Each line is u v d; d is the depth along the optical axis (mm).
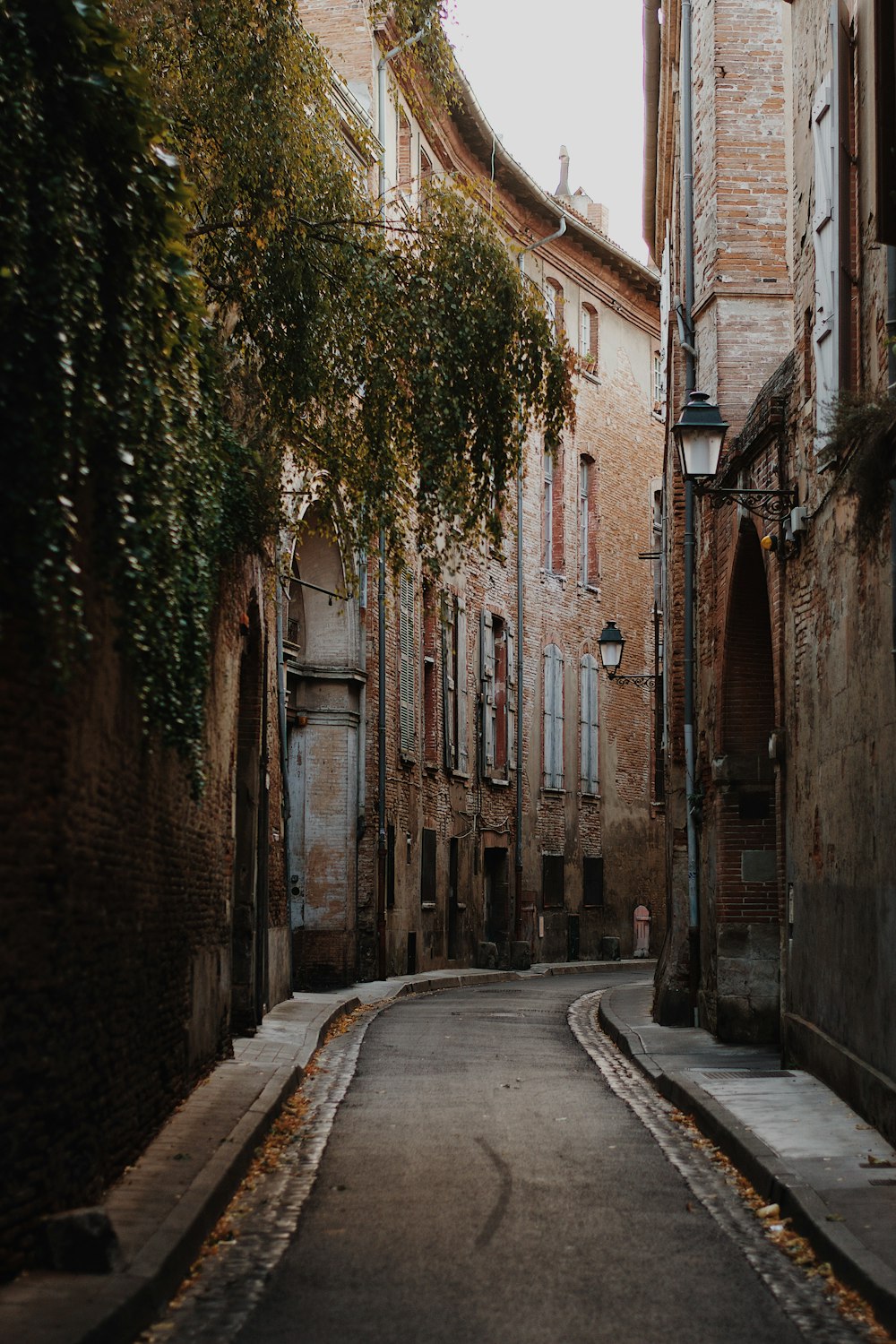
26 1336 5605
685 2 19906
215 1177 8461
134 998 8969
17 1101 6566
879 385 10633
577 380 41250
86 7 6578
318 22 27562
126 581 7988
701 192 19250
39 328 6402
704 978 18906
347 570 14570
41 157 6477
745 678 17500
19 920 6633
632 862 44594
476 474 13484
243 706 17281
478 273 13445
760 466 15625
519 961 36125
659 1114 12312
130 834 8859
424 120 14336
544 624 39469
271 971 20219
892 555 9961
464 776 33812
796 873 14383
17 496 6258
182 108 12320
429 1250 7668
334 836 25891
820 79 12977
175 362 8469
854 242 11727
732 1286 7102
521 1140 10859
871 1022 10992
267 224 12844
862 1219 7812
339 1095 13094
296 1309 6637
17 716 6605
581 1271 7285
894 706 10133
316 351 13344
